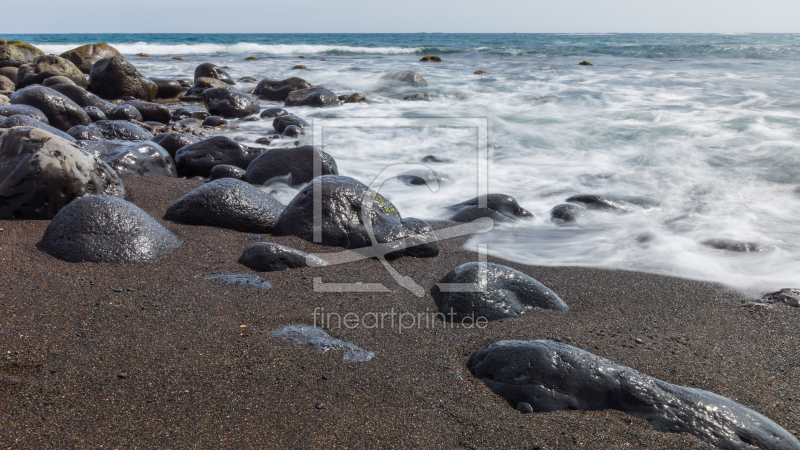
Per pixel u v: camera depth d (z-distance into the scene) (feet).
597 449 6.95
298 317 10.27
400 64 76.74
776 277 13.16
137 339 8.98
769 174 22.61
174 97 47.60
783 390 8.43
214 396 7.67
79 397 7.47
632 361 9.11
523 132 31.99
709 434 7.15
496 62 79.05
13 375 7.84
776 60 76.74
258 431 7.06
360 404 7.72
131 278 11.37
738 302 11.78
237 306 10.52
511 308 10.78
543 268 13.69
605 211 18.48
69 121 28.48
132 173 19.52
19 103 27.58
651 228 16.84
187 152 22.75
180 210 15.17
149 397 7.56
